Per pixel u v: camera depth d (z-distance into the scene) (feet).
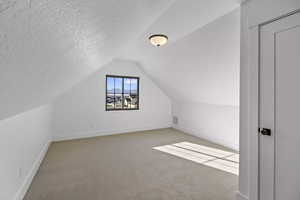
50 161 8.86
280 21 4.17
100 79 14.37
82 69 5.47
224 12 5.83
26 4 0.90
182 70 11.62
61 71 3.63
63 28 1.59
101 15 1.91
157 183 6.72
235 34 6.70
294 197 4.02
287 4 3.96
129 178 7.10
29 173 6.63
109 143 12.23
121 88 15.57
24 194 5.83
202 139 13.52
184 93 14.55
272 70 4.38
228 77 9.30
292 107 4.02
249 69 4.95
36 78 2.75
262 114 4.65
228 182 6.83
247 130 5.10
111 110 14.96
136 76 16.14
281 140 4.25
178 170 7.91
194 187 6.44
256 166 4.81
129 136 14.35
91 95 14.01
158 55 11.69
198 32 7.59
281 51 4.18
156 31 7.62
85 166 8.27
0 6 0.81
